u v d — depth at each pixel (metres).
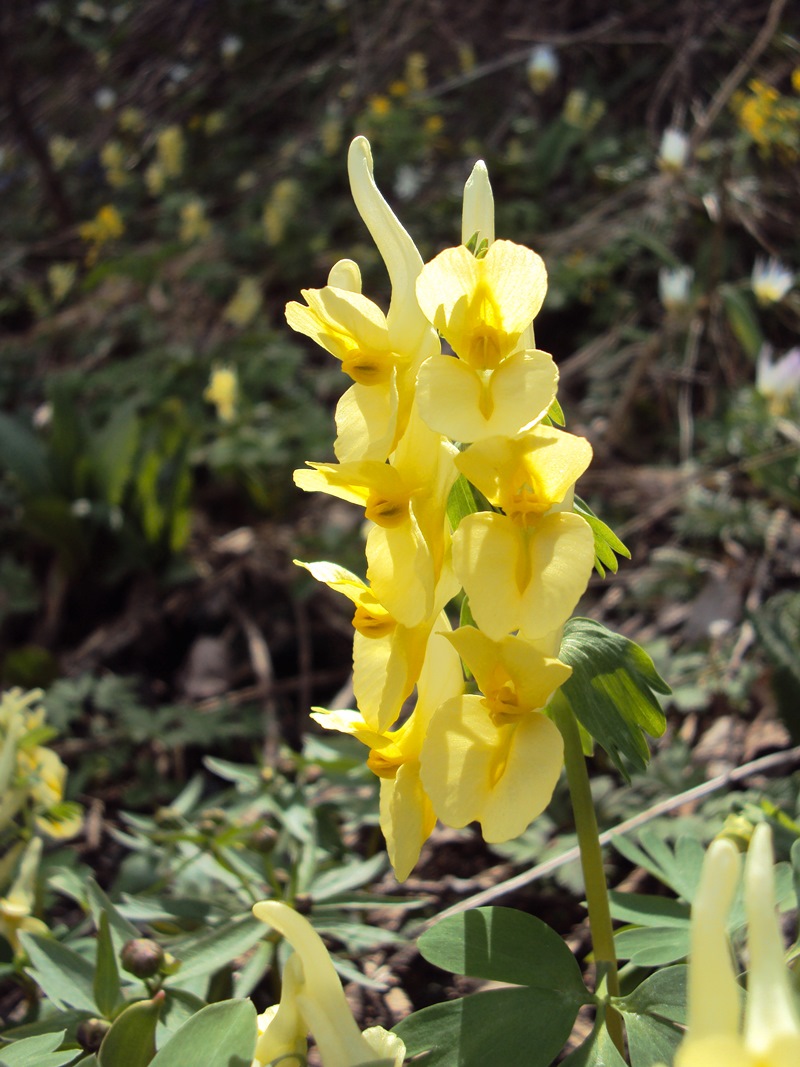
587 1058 0.13
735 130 0.68
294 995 0.11
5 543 0.53
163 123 1.02
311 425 0.55
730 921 0.16
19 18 1.15
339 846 0.24
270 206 0.74
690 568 0.39
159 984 0.17
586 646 0.14
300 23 1.01
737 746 0.29
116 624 0.47
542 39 0.81
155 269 0.74
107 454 0.50
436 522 0.13
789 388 0.42
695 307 0.53
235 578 0.48
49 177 0.92
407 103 0.83
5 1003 0.23
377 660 0.13
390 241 0.13
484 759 0.12
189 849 0.25
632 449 0.50
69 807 0.23
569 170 0.74
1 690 0.43
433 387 0.12
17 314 0.85
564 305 0.58
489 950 0.14
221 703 0.40
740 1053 0.07
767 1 0.74
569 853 0.21
